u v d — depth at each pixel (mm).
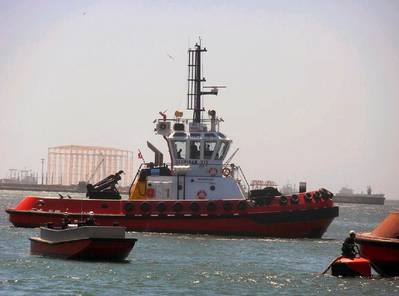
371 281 119125
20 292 104938
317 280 119750
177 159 187625
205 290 110188
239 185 187500
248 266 134750
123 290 107938
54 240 135250
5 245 154000
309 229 181750
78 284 110812
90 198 189125
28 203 186500
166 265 131625
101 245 129875
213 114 189250
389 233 124188
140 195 186500
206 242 167000
